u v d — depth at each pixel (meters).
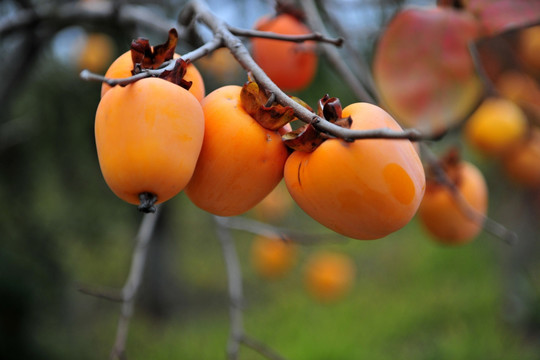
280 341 2.80
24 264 1.84
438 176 0.72
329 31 1.15
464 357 2.42
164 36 0.84
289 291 3.70
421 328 2.90
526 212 2.74
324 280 2.42
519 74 0.74
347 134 0.47
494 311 2.90
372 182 0.49
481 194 0.78
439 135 0.57
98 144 0.49
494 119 0.95
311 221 3.73
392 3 1.00
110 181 0.49
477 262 3.62
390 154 0.50
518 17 0.58
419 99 0.57
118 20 0.88
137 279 0.76
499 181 2.38
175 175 0.48
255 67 0.51
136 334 3.01
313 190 0.50
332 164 0.49
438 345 2.54
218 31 0.52
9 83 1.14
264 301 3.60
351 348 2.61
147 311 3.25
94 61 1.34
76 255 2.95
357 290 3.65
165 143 0.48
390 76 0.57
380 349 2.66
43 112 1.68
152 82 0.48
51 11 0.94
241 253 4.53
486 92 0.58
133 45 0.51
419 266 3.87
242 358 2.61
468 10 0.58
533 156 0.96
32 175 1.86
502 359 2.37
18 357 1.83
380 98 0.58
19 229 1.85
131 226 2.66
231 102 0.52
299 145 0.51
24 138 1.58
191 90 0.52
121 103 0.48
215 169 0.51
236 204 0.52
